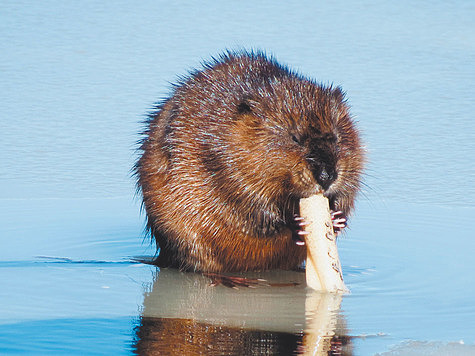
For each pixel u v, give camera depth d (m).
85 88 23.73
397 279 12.19
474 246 13.98
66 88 23.75
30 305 10.85
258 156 12.10
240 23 30.30
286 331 9.87
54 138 20.30
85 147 19.84
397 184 17.72
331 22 30.91
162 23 30.44
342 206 12.71
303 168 11.84
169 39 28.19
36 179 17.92
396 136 20.45
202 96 12.98
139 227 15.32
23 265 12.89
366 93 23.28
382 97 23.06
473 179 17.98
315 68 24.95
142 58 26.22
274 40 27.94
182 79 14.01
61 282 12.05
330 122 12.05
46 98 23.00
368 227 15.17
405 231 14.91
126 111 22.02
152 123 13.68
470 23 31.72
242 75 13.14
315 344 9.41
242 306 11.00
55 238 14.46
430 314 10.52
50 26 30.23
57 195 17.08
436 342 9.45
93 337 9.61
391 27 30.72
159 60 25.94
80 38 28.73
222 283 12.16
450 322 10.20
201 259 12.91
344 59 26.23
